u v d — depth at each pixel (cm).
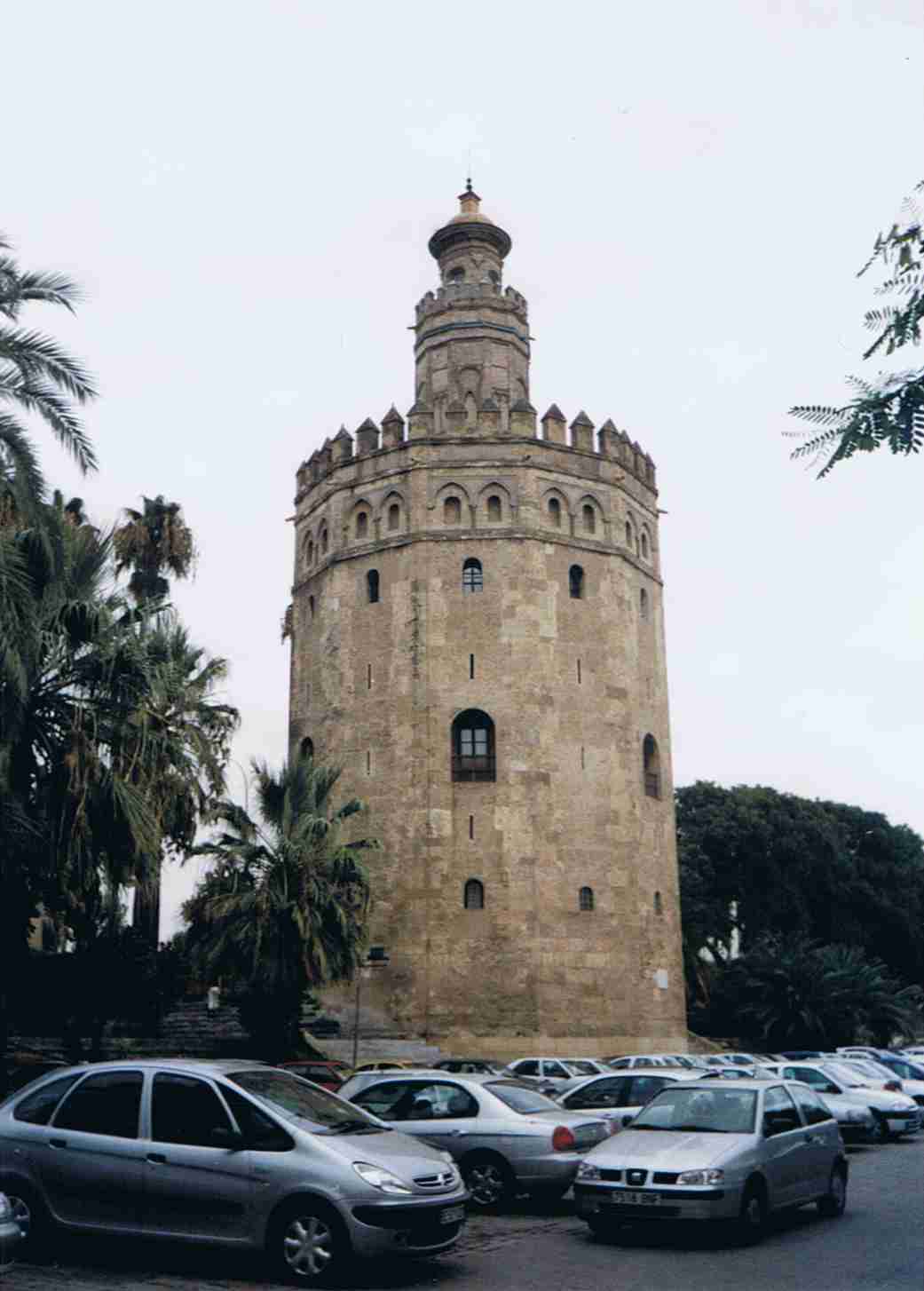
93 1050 2983
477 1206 1722
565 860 4544
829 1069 3045
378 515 4962
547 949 4409
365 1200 1209
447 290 5500
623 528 5094
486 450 4894
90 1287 1178
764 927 7325
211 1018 3900
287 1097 1341
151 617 2533
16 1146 1327
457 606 4725
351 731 4788
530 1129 1716
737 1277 1278
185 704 2469
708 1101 1634
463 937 4403
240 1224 1232
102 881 2323
